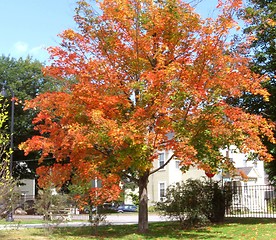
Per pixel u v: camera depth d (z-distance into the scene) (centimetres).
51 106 1295
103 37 1273
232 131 1195
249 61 1476
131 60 1259
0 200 1051
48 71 1314
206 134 1214
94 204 1384
